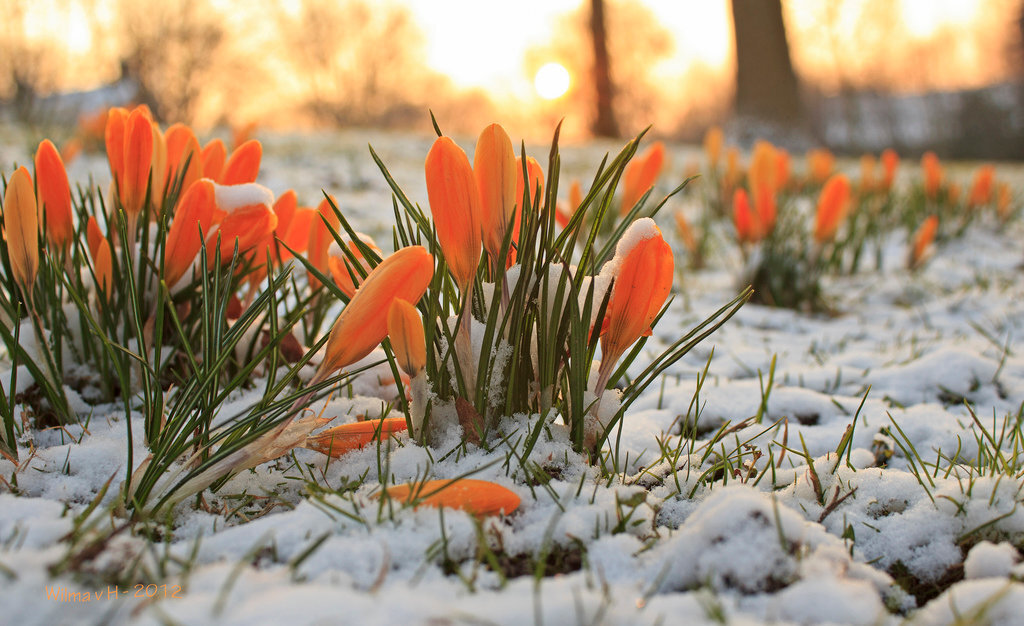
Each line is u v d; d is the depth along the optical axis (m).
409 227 0.55
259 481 0.53
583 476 0.51
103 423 0.58
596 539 0.49
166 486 0.50
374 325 0.50
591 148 3.64
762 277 1.03
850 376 0.71
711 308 0.98
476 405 0.53
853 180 2.45
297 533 0.48
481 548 0.47
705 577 0.47
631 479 0.54
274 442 0.51
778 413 0.65
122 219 0.53
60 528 0.47
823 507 0.53
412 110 10.66
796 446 0.60
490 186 0.50
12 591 0.44
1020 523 0.51
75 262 0.59
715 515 0.48
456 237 0.50
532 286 0.53
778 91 4.87
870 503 0.53
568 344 0.54
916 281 1.16
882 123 8.81
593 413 0.53
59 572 0.45
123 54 6.09
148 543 0.47
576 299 0.52
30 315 0.55
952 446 0.60
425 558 0.48
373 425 0.54
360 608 0.44
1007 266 1.30
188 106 6.85
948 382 0.69
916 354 0.76
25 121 3.53
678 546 0.48
